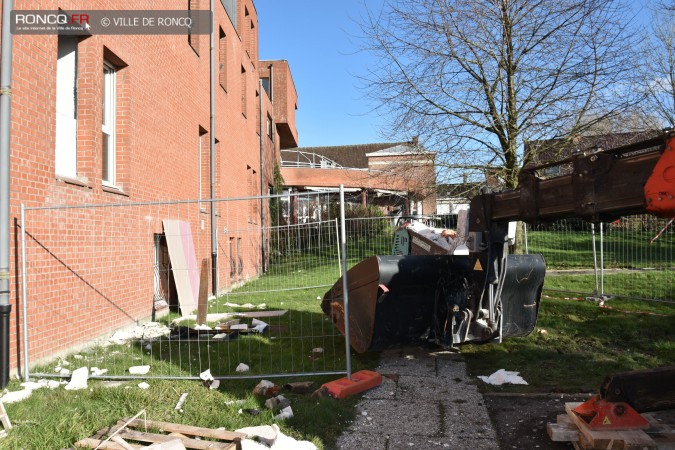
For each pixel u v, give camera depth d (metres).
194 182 12.15
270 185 26.03
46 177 6.01
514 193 4.58
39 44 5.87
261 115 22.98
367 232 11.04
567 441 3.79
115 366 6.02
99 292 7.26
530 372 5.86
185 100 11.44
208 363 6.22
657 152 3.16
